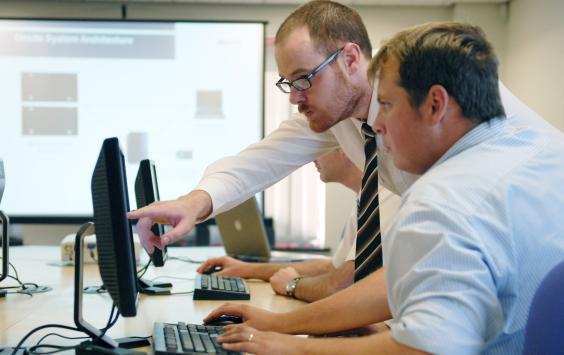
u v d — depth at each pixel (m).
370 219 1.52
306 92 1.54
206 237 5.04
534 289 0.87
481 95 0.93
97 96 4.95
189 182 4.99
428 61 0.92
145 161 1.67
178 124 4.98
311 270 2.20
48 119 4.93
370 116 1.53
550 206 0.90
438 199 0.86
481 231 0.85
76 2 5.18
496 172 0.90
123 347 1.24
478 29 0.97
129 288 1.11
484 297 0.81
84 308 1.67
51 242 5.14
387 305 1.26
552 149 0.97
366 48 1.56
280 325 1.31
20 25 4.93
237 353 1.08
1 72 4.91
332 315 1.27
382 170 1.59
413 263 0.84
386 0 5.17
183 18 5.23
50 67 4.93
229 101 5.00
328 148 1.92
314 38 1.51
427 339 0.78
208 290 1.83
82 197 4.95
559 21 4.22
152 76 4.98
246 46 5.00
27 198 4.91
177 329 1.25
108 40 4.96
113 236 1.10
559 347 0.83
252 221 2.80
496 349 0.88
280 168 1.86
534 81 4.66
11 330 1.39
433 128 0.94
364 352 0.89
